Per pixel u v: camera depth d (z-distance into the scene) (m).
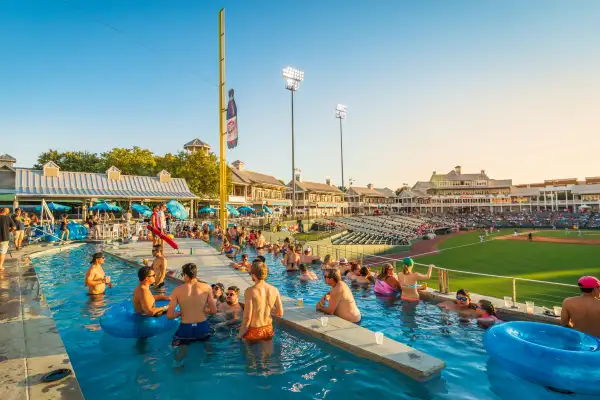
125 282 10.39
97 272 8.94
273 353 5.33
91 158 49.00
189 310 5.83
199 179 42.50
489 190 109.94
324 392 4.20
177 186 37.66
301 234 36.22
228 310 7.34
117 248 18.12
